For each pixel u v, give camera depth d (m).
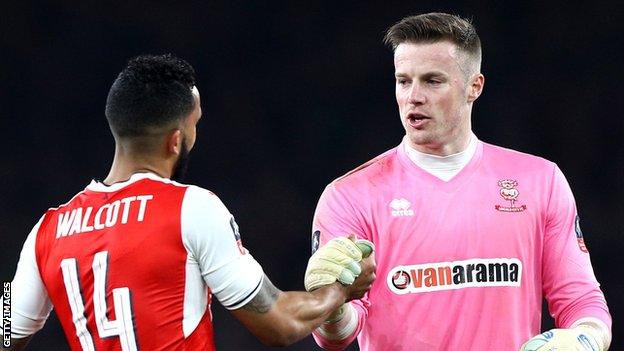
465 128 15.24
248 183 46.16
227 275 12.75
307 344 36.38
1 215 44.03
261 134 46.62
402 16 47.38
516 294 14.87
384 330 14.99
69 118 45.59
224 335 37.81
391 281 14.95
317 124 46.81
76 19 46.22
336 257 13.76
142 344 12.58
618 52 46.91
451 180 15.12
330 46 47.34
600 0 47.16
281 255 44.81
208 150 46.31
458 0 47.38
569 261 15.12
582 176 46.00
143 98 13.03
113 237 12.77
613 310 42.72
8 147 45.00
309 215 45.59
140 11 46.62
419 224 14.94
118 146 13.34
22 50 45.75
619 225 44.88
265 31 47.34
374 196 15.16
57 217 13.40
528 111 46.81
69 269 12.94
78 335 12.96
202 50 46.97
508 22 47.34
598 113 46.56
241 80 47.03
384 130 46.78
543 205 15.17
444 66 14.77
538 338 14.09
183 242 12.67
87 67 46.03
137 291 12.62
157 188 12.94
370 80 47.16
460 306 14.76
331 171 46.44
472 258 14.83
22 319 13.58
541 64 47.09
